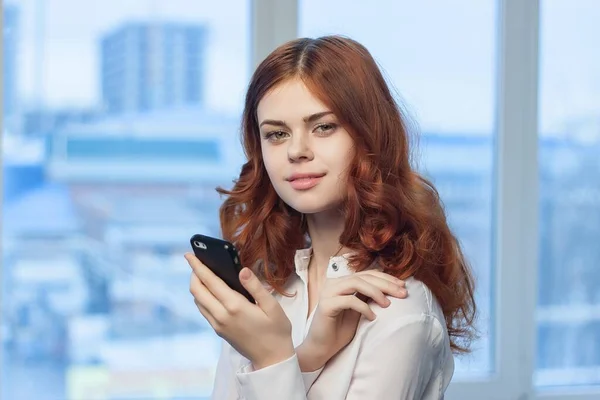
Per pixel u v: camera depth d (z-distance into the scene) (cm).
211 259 107
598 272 270
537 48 261
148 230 251
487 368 265
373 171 113
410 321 106
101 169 248
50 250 247
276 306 106
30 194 245
